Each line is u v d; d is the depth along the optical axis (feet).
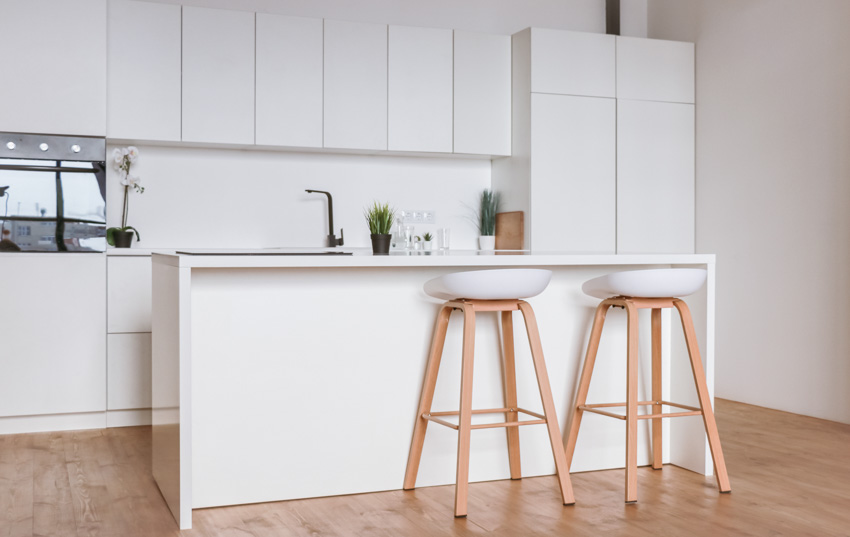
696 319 11.34
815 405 15.23
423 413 10.13
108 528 8.89
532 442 10.99
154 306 10.88
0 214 13.69
